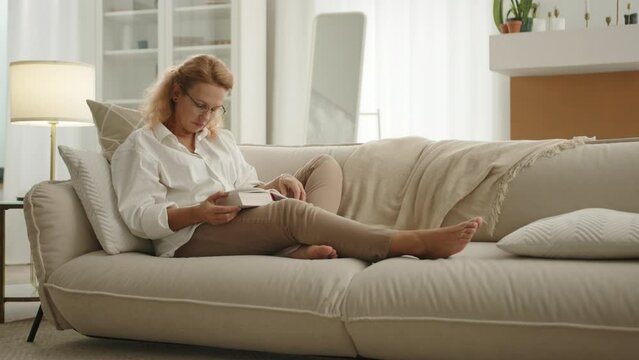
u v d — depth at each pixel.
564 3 4.55
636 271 1.52
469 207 2.23
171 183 2.09
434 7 4.68
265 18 4.97
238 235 1.96
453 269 1.63
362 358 1.73
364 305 1.63
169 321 1.81
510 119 4.52
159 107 2.15
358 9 4.86
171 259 1.90
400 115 4.77
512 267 1.61
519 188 2.20
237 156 2.34
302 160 2.54
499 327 1.53
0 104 4.85
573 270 1.55
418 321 1.58
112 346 2.04
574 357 1.50
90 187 2.02
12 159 4.72
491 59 4.28
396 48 4.77
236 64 4.59
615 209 2.07
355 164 2.44
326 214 1.91
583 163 2.16
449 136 4.66
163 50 4.67
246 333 1.75
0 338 2.18
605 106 4.34
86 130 4.83
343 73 4.54
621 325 1.44
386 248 1.83
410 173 2.38
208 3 4.64
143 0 4.71
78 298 1.88
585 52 4.07
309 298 1.67
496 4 4.40
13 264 4.68
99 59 4.72
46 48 4.77
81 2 4.81
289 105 5.05
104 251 2.04
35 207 1.98
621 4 4.43
